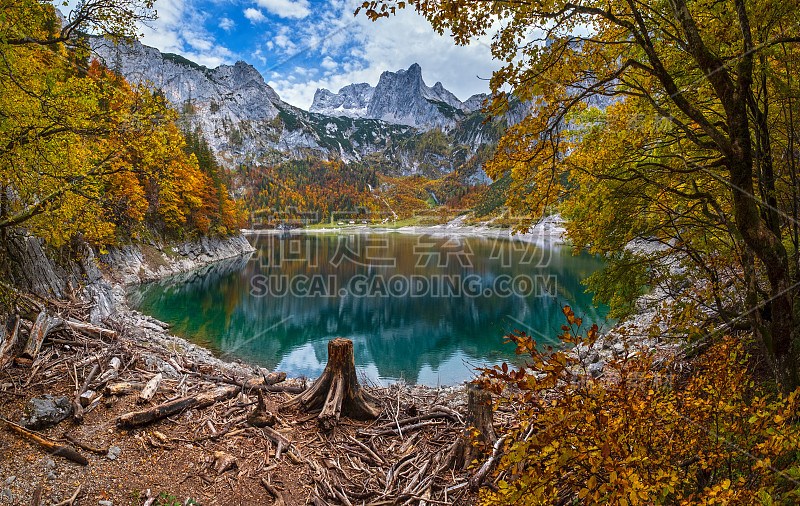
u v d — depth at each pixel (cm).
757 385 379
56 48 547
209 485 417
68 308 747
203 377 681
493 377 221
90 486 382
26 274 720
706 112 373
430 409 612
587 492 191
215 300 2638
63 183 571
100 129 564
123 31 536
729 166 277
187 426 506
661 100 368
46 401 462
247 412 564
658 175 408
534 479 200
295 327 2102
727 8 306
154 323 1747
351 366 591
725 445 248
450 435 545
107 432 459
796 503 204
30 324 598
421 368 1482
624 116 415
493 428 479
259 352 1598
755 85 332
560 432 210
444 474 461
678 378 377
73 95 559
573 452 202
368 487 445
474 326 2108
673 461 259
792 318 276
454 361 1561
